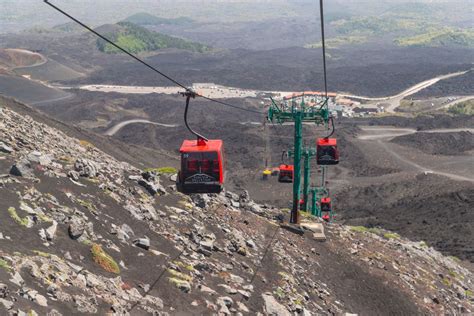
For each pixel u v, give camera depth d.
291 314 34.81
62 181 36.03
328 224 69.50
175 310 28.09
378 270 55.00
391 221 136.25
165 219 41.22
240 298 33.59
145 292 28.34
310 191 101.50
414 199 162.75
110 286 26.55
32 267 23.55
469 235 114.38
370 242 66.69
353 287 48.62
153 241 35.91
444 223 127.88
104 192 38.47
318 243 57.62
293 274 43.56
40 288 22.64
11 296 20.44
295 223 61.41
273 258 44.97
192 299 30.00
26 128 52.78
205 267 35.34
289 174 65.50
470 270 88.12
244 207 59.78
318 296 42.22
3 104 98.44
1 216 26.92
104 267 28.30
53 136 58.69
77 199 34.47
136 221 37.28
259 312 33.16
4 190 29.98
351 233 68.25
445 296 56.41
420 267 63.88
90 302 23.97
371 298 47.56
